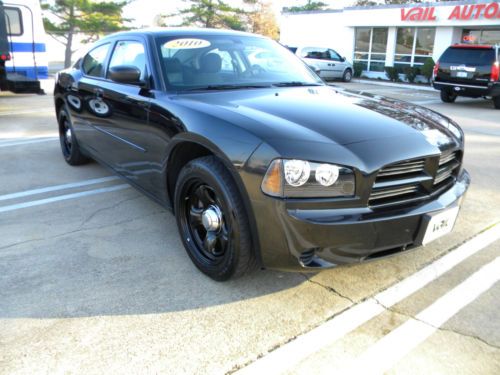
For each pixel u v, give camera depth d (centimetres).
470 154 667
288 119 275
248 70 385
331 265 250
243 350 234
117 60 420
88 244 350
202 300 277
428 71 2012
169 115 312
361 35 2412
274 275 307
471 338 246
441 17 2020
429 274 312
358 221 241
